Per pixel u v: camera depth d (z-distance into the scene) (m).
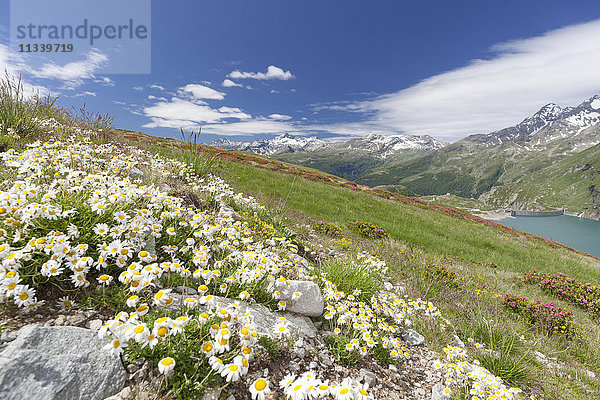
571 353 6.22
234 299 3.40
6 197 2.73
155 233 3.45
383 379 3.53
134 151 9.01
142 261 3.13
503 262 14.77
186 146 10.38
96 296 2.75
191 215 4.72
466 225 24.17
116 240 2.91
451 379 3.68
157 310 2.64
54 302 2.61
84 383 2.00
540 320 7.16
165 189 6.27
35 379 1.86
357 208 19.52
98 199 3.23
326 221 14.27
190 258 3.77
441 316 5.95
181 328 2.18
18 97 7.75
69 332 2.26
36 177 3.92
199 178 8.92
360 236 13.35
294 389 2.15
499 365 4.55
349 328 3.93
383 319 4.79
